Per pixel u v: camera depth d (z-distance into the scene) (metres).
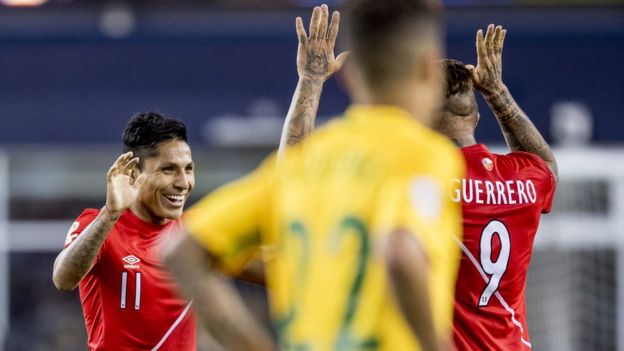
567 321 52.78
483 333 15.79
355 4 9.37
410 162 9.11
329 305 9.24
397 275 8.59
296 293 9.50
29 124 50.50
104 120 50.69
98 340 19.33
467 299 15.79
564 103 51.00
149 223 19.59
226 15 50.41
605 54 50.81
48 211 52.81
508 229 15.93
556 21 50.41
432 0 9.41
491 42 16.95
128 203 17.53
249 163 52.12
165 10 50.22
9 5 49.72
